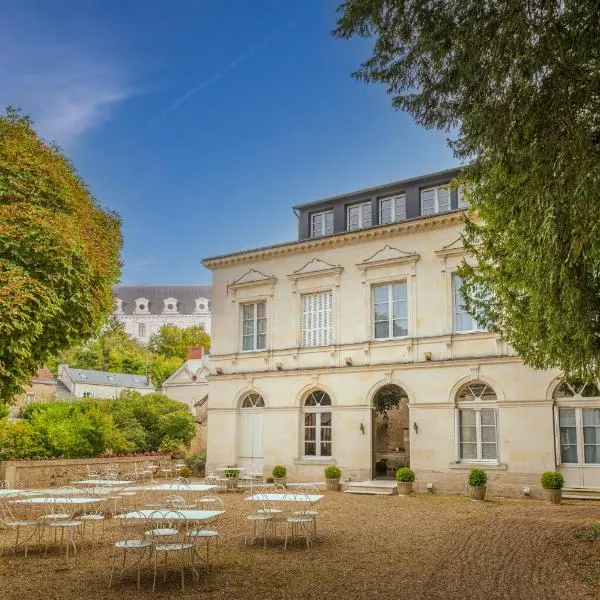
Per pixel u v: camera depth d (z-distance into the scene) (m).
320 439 22.95
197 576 9.16
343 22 8.97
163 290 133.00
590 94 7.79
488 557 10.30
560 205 8.16
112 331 77.88
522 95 8.00
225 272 26.17
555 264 8.91
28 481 21.02
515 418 19.02
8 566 10.15
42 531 12.09
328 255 23.55
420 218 21.20
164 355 86.44
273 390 24.11
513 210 9.41
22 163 11.73
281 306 24.47
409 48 9.03
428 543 11.66
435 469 20.12
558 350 10.84
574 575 9.02
